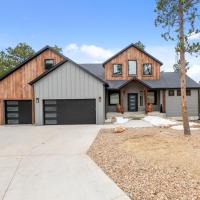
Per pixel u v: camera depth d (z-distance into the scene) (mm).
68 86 23969
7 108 26484
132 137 14297
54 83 24031
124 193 6586
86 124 23797
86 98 23938
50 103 24188
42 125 24000
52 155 11344
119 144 12641
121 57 30766
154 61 31016
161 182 7051
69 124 24031
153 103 30312
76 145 13594
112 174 8172
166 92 29734
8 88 26188
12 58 50781
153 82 30250
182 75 14164
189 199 5875
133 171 8227
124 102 29766
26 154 11727
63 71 23984
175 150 10516
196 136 13797
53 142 14828
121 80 30641
